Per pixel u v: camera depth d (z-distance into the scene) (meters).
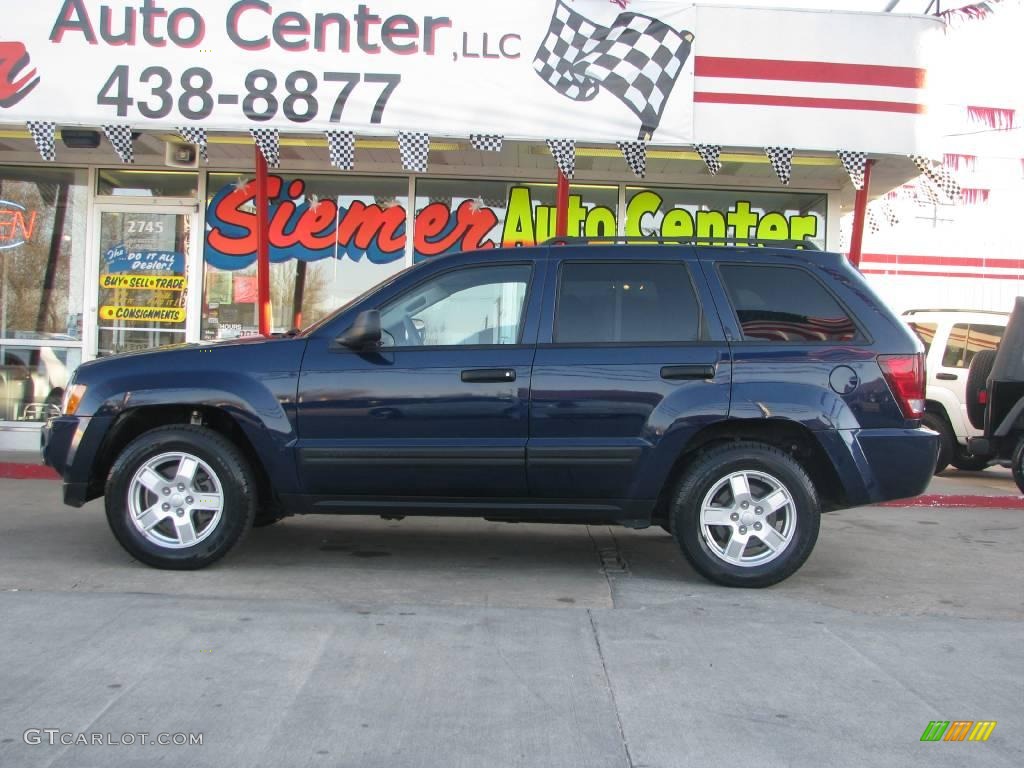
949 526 7.88
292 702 3.69
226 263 10.24
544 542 6.87
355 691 3.81
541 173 10.12
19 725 3.44
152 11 8.20
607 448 5.31
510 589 5.44
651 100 8.30
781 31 8.34
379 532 7.10
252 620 4.66
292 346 5.50
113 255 10.34
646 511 5.43
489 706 3.70
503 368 5.34
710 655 4.33
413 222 10.18
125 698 3.69
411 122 8.27
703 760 3.29
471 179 10.18
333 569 5.82
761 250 5.62
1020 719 3.70
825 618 4.97
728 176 10.12
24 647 4.20
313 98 8.24
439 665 4.12
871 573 6.08
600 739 3.43
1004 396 9.10
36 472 9.20
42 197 10.38
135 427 5.78
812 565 6.29
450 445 5.33
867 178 8.61
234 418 5.39
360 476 5.39
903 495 5.34
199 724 3.48
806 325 5.46
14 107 8.23
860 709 3.76
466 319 5.58
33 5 8.20
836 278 5.53
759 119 8.35
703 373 5.32
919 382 5.38
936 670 4.21
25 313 10.41
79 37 8.23
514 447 5.32
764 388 5.30
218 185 10.23
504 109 8.30
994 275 17.31
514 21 8.28
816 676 4.11
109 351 10.36
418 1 8.25
